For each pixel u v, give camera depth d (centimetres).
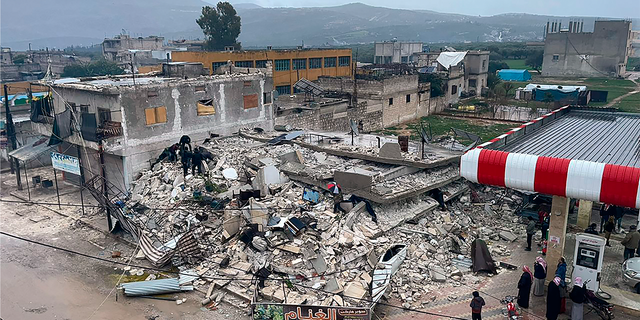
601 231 2227
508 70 9606
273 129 3712
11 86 5153
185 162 2580
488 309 1596
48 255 2167
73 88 2897
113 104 2714
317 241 1864
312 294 1633
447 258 1939
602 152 1645
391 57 10619
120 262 2066
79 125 2727
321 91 4641
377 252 1827
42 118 3262
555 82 9050
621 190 1327
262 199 2233
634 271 1670
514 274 1834
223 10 8219
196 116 3122
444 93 6700
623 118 2370
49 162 3806
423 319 1541
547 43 10212
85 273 1986
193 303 1717
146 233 2155
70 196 3031
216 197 2331
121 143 2712
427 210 2272
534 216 2312
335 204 2112
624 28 9312
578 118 2394
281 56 6050
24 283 1912
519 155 1519
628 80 9238
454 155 2658
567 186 1430
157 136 2909
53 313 1683
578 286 1467
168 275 1914
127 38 12162
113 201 2459
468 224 2280
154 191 2528
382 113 5216
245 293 1725
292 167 2478
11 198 3030
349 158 2688
